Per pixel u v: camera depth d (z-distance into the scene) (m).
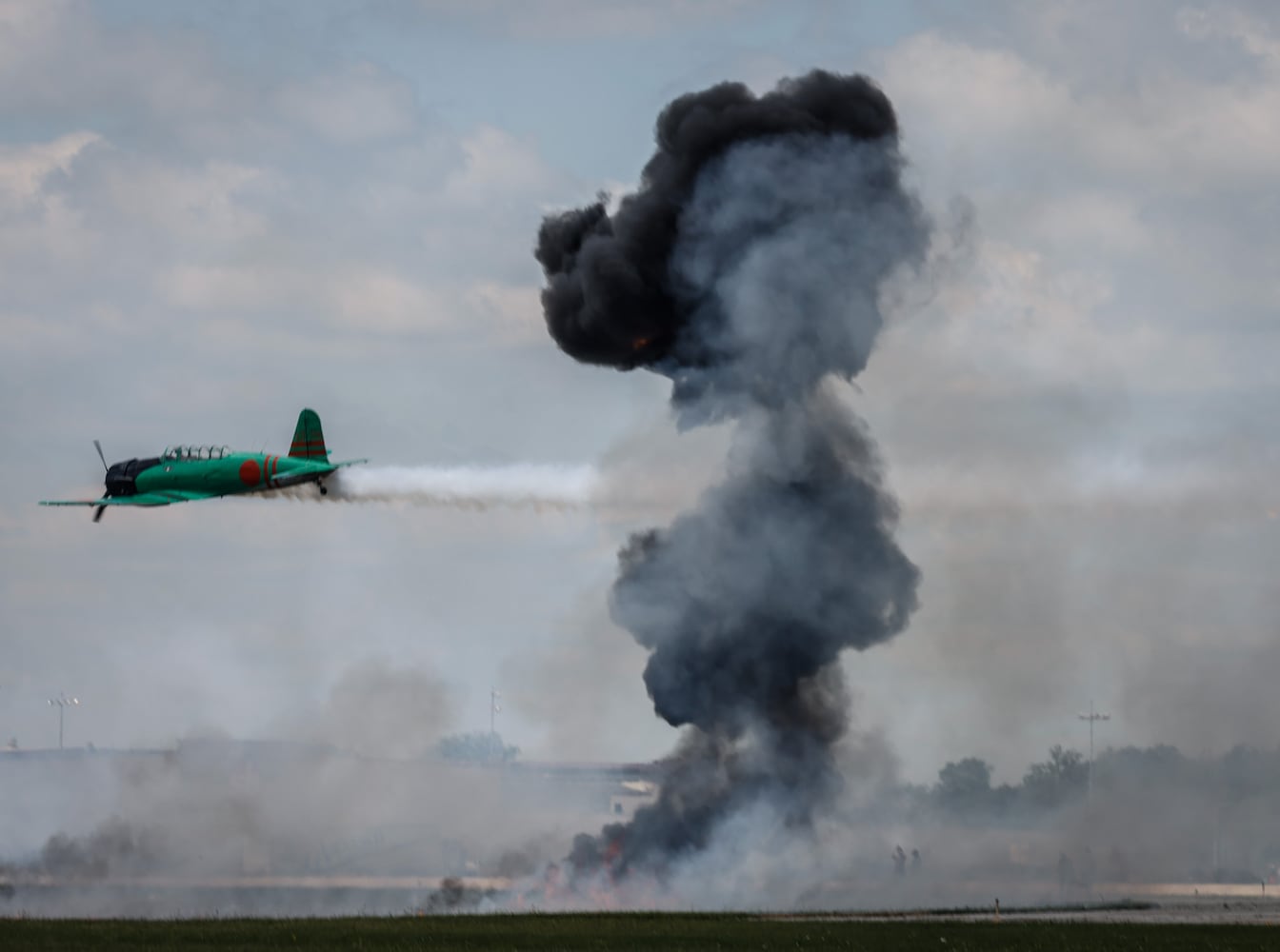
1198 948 86.94
